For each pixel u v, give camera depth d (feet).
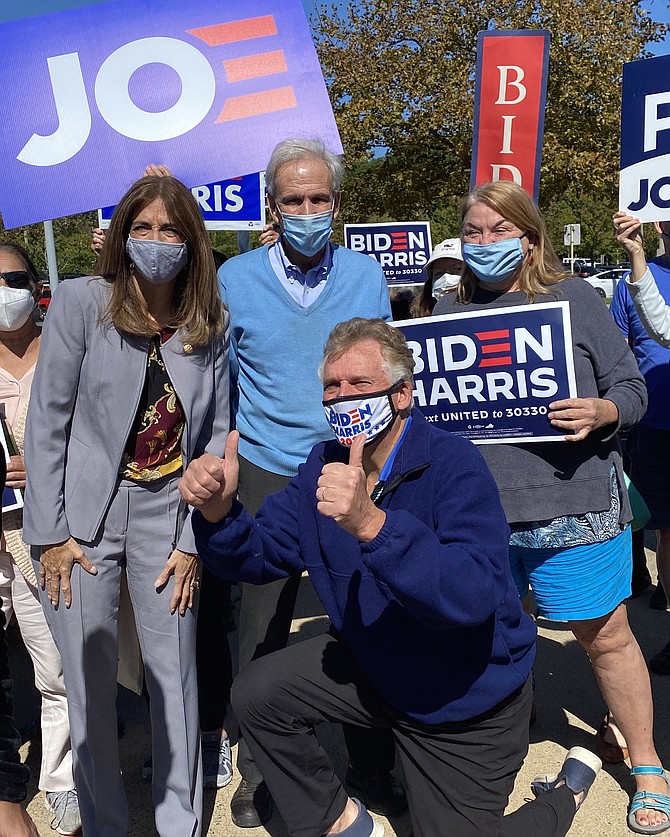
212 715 10.11
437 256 14.12
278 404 9.50
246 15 10.62
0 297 9.08
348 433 7.18
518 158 12.90
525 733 7.55
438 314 9.68
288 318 9.45
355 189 49.62
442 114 43.27
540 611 9.47
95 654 8.17
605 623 9.12
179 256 7.78
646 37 44.32
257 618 9.56
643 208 10.48
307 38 10.70
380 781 9.55
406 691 7.20
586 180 44.52
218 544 7.16
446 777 7.39
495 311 8.74
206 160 10.37
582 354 8.80
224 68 10.47
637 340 13.03
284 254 9.68
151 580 8.33
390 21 45.11
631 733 9.23
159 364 8.10
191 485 6.72
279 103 10.58
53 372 7.85
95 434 8.04
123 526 8.18
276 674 7.60
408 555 6.10
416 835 7.61
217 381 8.59
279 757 7.73
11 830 5.62
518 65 12.66
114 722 8.44
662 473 12.60
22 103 9.95
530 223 8.87
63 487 8.07
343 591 7.35
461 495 6.93
